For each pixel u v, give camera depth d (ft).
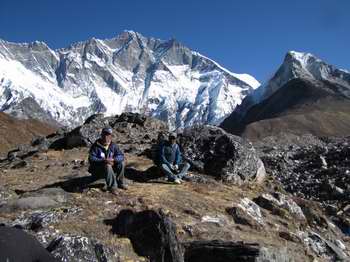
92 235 38.55
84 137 83.41
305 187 105.09
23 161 68.80
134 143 86.48
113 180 49.96
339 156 135.54
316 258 46.03
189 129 68.39
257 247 37.32
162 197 50.08
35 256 25.25
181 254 37.14
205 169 63.00
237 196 55.31
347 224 67.21
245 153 63.98
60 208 43.70
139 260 36.24
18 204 43.70
